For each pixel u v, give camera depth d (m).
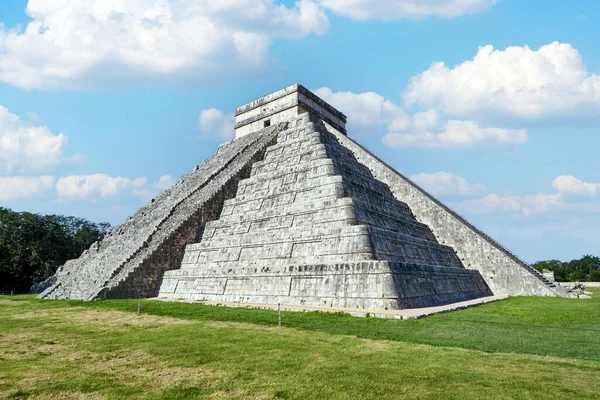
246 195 32.44
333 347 11.22
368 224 24.27
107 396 7.57
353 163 33.28
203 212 32.72
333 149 31.80
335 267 20.33
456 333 12.80
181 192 39.41
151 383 8.31
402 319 15.49
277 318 16.16
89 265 36.06
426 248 27.03
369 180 31.72
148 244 30.81
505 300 25.03
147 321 17.06
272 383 8.16
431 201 33.59
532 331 13.16
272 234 25.70
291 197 28.02
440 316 16.48
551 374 8.45
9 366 9.72
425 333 12.84
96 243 41.47
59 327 15.70
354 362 9.60
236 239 27.77
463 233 31.59
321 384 8.02
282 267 22.47
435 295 21.67
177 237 30.92
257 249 26.05
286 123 41.19
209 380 8.44
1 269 46.03
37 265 52.72
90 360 10.27
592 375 8.36
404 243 24.55
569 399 7.00
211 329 14.52
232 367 9.38
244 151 39.56
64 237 59.25
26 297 34.72
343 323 14.83
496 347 10.90
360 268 19.44
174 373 9.01
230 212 32.28
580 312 17.94
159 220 33.31
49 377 8.80
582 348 10.77
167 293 28.25
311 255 23.08
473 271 29.03
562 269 85.81
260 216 28.31
